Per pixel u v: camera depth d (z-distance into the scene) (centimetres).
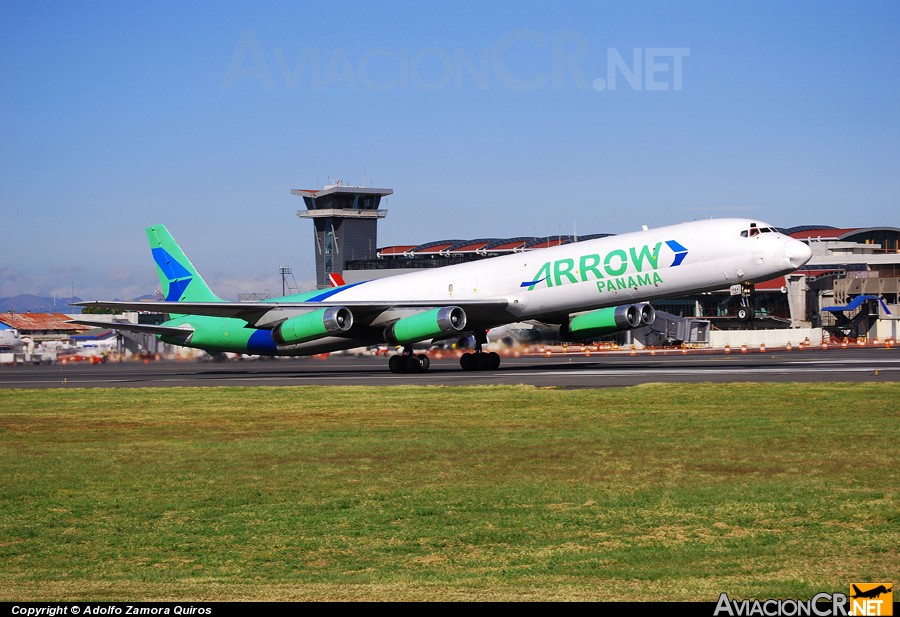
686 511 4138
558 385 10562
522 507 4325
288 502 4575
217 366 19062
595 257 12725
